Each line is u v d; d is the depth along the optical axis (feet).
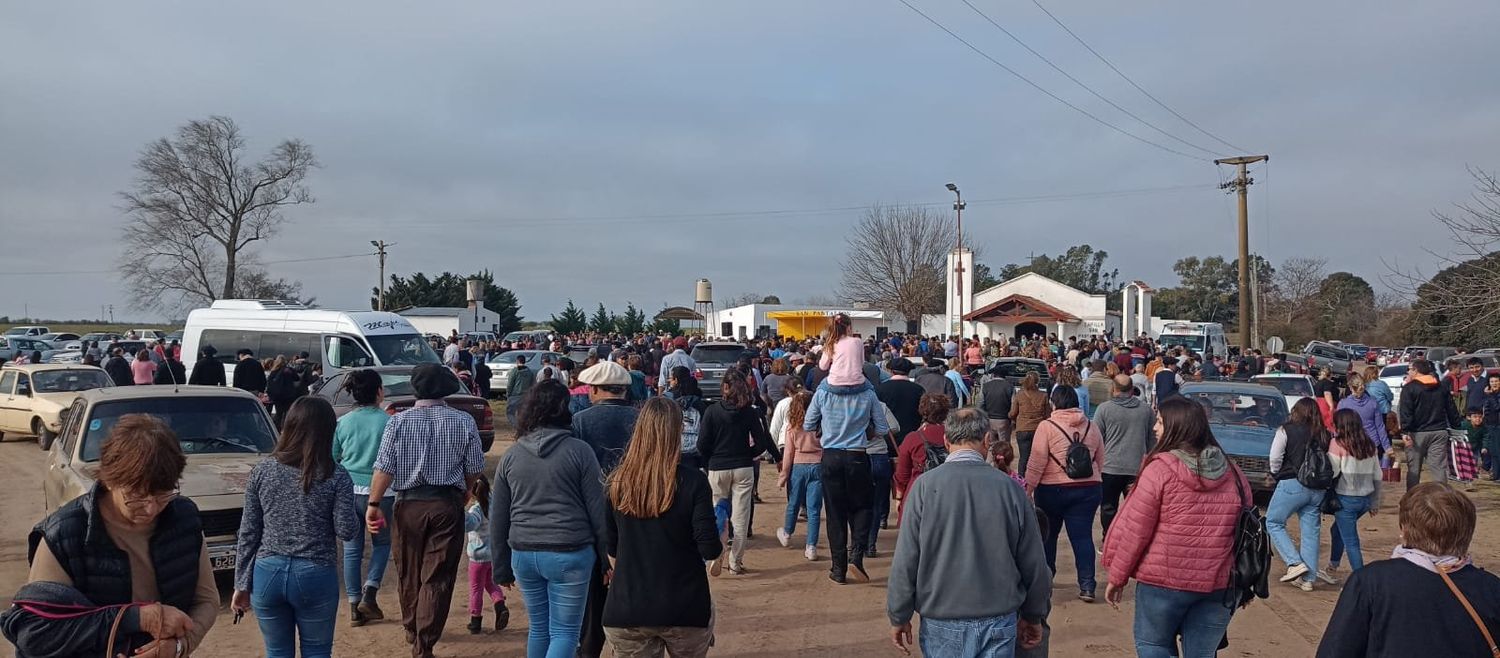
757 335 160.45
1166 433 15.81
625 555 14.56
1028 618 14.01
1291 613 24.39
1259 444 39.01
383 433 20.84
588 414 20.58
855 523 27.12
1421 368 39.32
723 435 27.58
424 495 19.26
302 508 15.99
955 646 13.51
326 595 16.26
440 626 19.35
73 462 27.22
